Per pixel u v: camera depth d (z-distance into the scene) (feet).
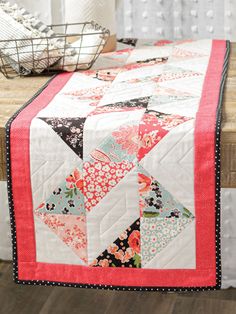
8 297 4.33
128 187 3.58
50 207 3.67
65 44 4.60
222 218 3.70
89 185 3.61
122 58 4.98
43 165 3.61
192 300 4.21
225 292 4.26
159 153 3.51
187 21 5.77
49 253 3.76
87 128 3.57
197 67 4.64
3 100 4.08
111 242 3.68
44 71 4.65
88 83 4.40
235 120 3.59
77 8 4.96
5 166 3.69
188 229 3.61
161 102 3.92
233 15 5.63
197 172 3.51
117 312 4.15
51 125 3.60
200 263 3.66
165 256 3.67
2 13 4.63
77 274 3.76
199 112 3.70
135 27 5.91
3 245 4.08
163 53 5.06
